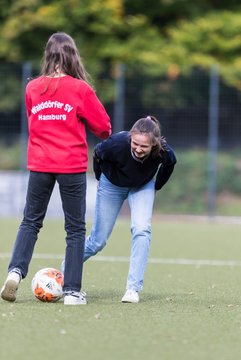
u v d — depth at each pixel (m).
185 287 18.39
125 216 44.50
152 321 13.38
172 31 55.47
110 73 51.03
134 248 15.43
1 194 43.19
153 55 53.62
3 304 14.77
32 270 21.45
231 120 48.75
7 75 46.12
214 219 44.22
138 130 14.67
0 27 55.09
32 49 54.78
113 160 15.15
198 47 55.41
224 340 11.98
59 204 42.41
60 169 14.72
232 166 46.41
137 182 15.39
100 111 14.81
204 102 47.88
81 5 53.91
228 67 52.06
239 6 57.47
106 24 54.41
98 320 13.33
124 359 10.61
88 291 17.27
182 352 11.10
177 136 48.09
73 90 14.70
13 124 47.03
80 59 15.09
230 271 22.00
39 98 14.80
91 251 15.90
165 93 47.78
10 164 47.44
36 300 15.38
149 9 56.75
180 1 56.44
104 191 15.63
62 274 15.42
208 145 47.81
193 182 45.75
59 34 15.02
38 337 11.88
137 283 15.47
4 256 24.69
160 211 45.44
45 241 30.27
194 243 30.80
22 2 53.75
